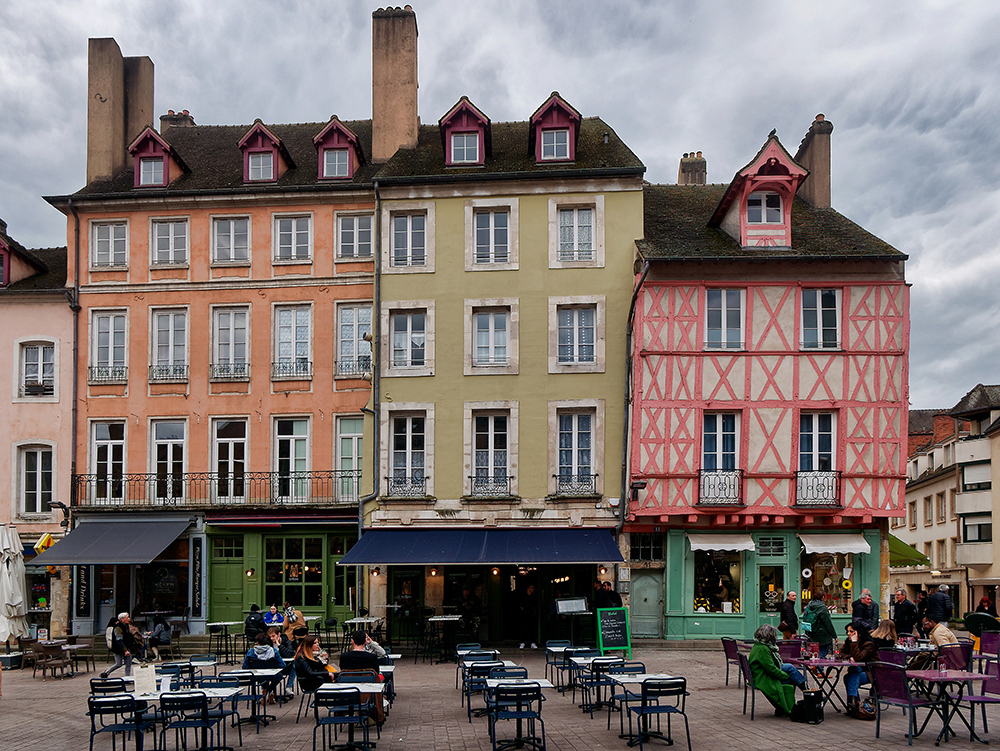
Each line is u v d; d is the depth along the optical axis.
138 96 22.44
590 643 17.09
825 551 17.56
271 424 19.73
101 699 9.05
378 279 19.14
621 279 18.75
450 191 19.20
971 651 10.18
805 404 17.81
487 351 19.06
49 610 19.69
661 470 17.73
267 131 20.62
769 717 10.67
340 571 19.45
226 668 16.03
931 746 8.95
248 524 19.14
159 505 19.47
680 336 17.94
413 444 18.98
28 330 20.50
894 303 18.03
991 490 28.95
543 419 18.59
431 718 11.10
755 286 18.03
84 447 20.03
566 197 19.03
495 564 18.27
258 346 19.91
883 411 17.84
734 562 18.09
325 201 20.08
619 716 10.92
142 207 20.36
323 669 11.47
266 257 20.11
